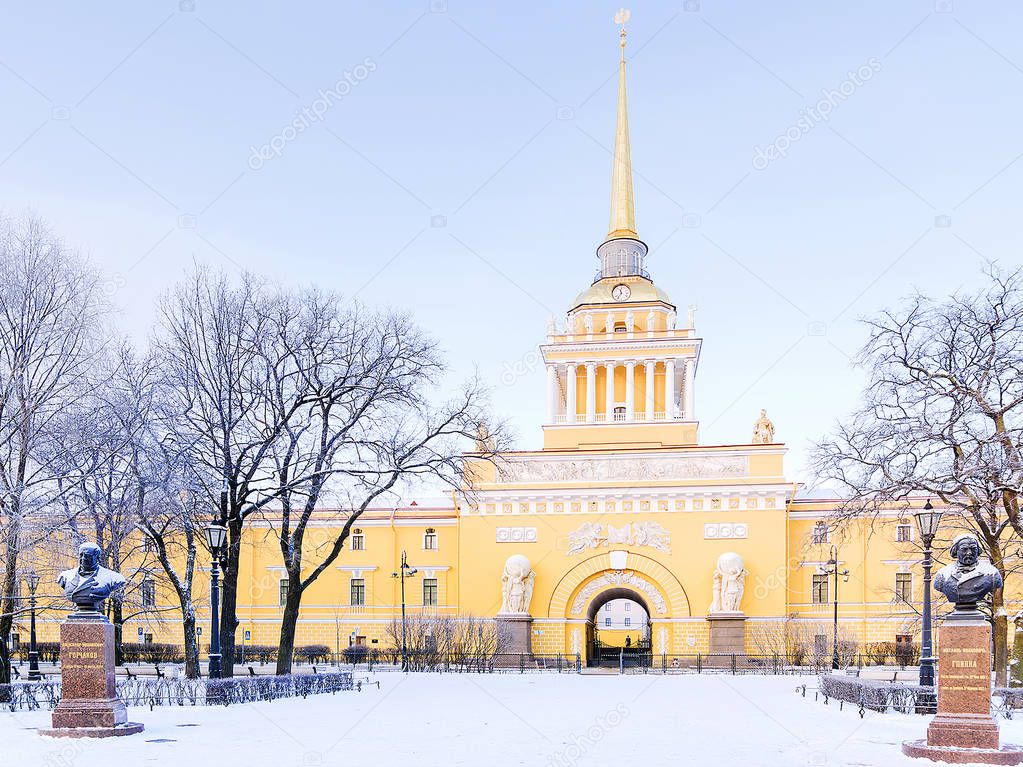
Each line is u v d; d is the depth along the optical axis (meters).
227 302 32.56
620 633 104.56
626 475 56.94
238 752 15.35
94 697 17.39
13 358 27.33
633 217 70.88
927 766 14.26
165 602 58.25
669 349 63.66
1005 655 28.39
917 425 28.41
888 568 54.75
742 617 52.91
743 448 56.00
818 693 29.75
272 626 60.03
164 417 28.25
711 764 14.31
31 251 28.89
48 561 28.95
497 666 52.56
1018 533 28.06
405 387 34.28
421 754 15.35
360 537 60.78
